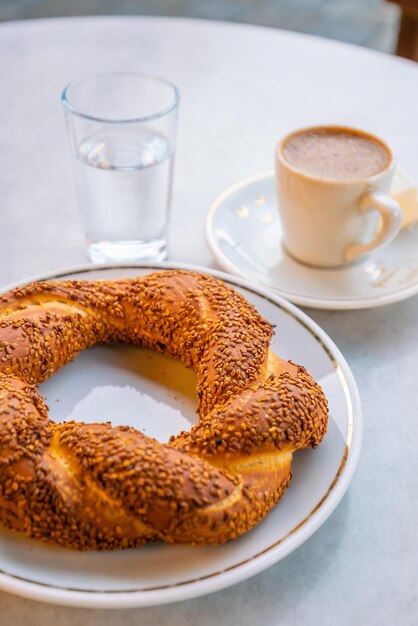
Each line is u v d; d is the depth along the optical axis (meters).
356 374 0.45
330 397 0.42
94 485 0.36
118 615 0.36
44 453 0.37
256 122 0.62
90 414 0.42
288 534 0.36
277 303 0.46
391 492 0.40
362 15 1.36
